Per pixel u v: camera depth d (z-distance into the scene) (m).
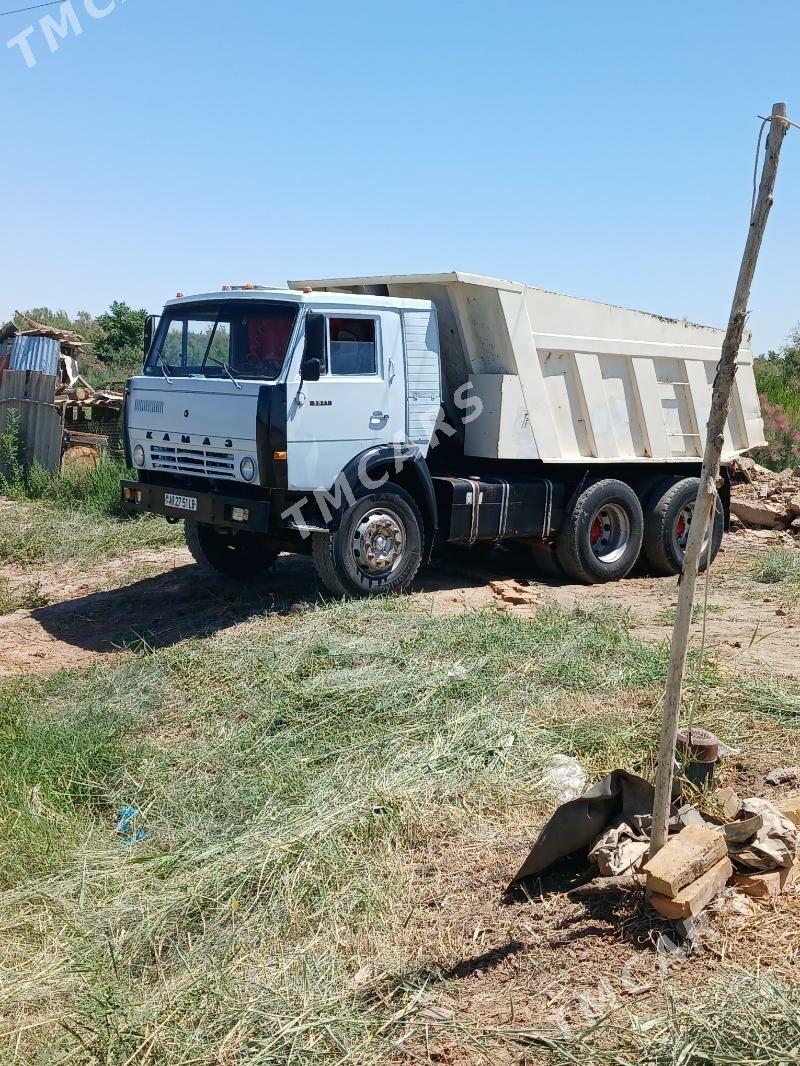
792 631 7.67
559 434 9.39
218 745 5.52
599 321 9.51
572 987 3.35
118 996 3.43
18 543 11.44
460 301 8.66
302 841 4.23
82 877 4.23
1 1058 3.16
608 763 5.01
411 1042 3.11
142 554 11.11
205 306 8.28
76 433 15.34
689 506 10.45
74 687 6.68
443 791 4.69
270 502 7.72
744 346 11.22
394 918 3.80
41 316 33.84
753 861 3.84
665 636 7.45
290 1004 3.30
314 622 7.62
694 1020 3.04
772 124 3.10
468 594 8.96
